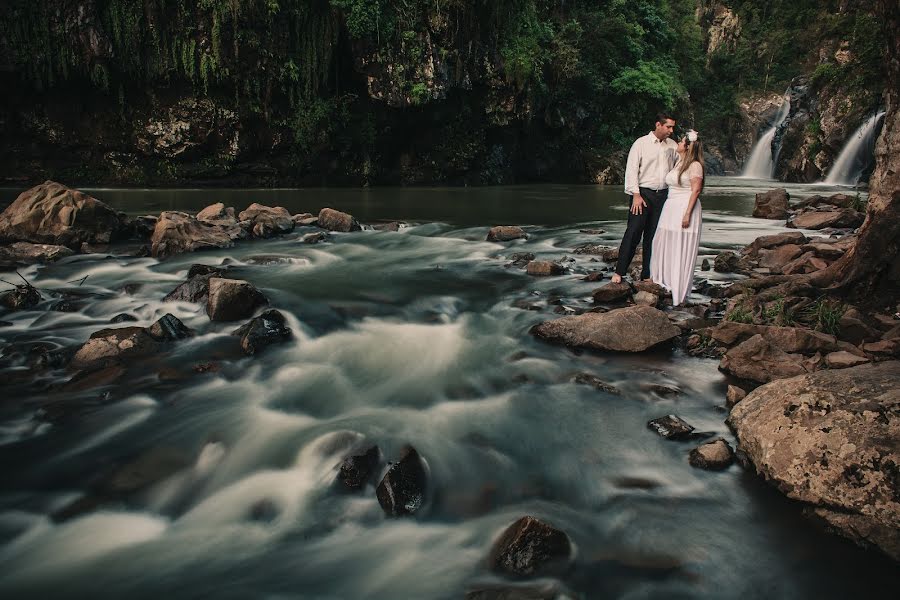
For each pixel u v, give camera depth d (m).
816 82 35.91
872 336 4.87
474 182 29.66
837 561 2.57
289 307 6.05
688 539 2.71
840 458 2.85
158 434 3.63
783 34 62.91
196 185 23.52
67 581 2.49
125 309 6.07
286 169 24.75
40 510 2.92
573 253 9.20
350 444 3.46
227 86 22.67
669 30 41.44
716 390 4.23
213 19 21.39
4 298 6.14
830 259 7.32
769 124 63.50
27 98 21.31
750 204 18.89
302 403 4.09
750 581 2.46
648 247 6.86
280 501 3.04
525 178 33.41
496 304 6.37
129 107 22.36
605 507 2.96
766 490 3.09
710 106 66.00
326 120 24.48
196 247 8.95
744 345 4.48
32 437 3.55
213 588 2.46
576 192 24.28
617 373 4.53
